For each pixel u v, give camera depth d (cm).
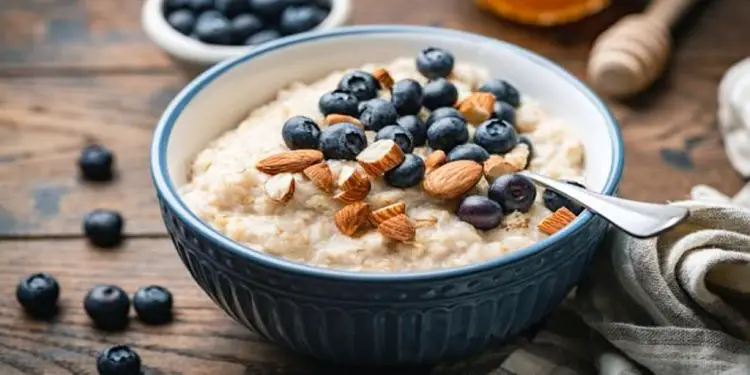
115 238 68
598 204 57
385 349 58
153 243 68
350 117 61
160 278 66
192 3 78
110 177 72
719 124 75
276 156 59
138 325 64
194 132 62
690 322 59
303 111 62
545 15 82
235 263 56
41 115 76
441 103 62
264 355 62
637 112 76
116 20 83
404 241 57
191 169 62
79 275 67
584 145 62
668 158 73
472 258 57
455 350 58
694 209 61
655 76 77
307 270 55
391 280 54
